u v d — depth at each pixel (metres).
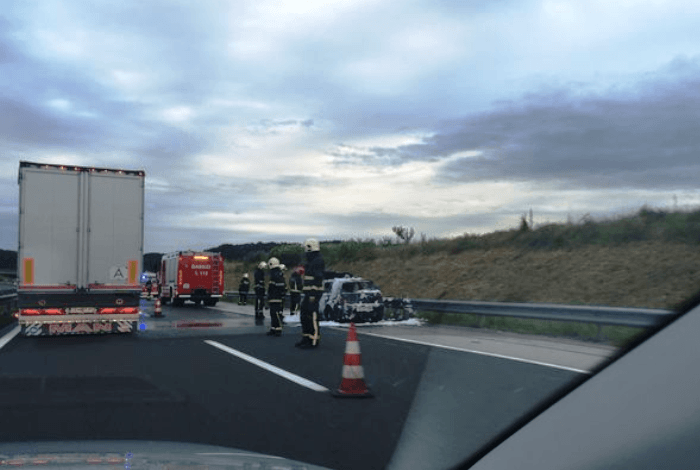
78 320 16.39
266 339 15.34
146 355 12.14
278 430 6.12
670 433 1.57
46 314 16.14
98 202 16.92
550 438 1.99
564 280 21.33
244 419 6.60
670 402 1.62
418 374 9.33
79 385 8.71
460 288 25.95
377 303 20.45
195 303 39.59
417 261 32.41
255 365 10.70
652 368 1.71
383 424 6.32
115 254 16.98
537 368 9.11
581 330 14.64
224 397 7.82
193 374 9.70
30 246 16.27
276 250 53.41
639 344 1.79
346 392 7.79
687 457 1.51
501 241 29.20
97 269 16.80
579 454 1.83
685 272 17.28
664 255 19.30
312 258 13.51
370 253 37.09
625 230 22.62
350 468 4.85
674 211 20.83
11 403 7.43
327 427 6.23
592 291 19.19
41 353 12.59
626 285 18.59
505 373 8.57
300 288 16.78
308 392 8.16
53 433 5.96
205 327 19.39
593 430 1.80
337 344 13.91
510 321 17.47
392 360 10.88
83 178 16.80
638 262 19.75
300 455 5.22
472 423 5.67
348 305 20.14
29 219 16.30
